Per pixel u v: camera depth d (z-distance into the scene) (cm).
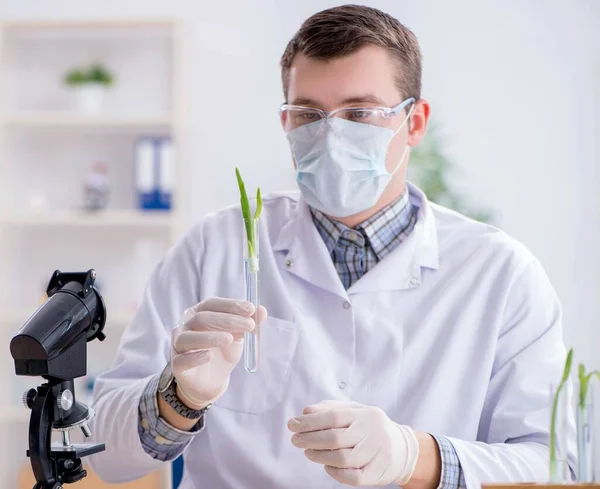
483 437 165
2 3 395
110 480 163
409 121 170
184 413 145
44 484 111
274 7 383
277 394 162
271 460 160
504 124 363
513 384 160
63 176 395
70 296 117
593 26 361
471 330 164
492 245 171
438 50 367
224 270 175
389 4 370
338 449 129
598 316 356
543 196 361
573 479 113
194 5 386
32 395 114
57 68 393
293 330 165
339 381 162
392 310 166
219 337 133
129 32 388
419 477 137
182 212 366
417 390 161
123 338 175
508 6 365
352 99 157
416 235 170
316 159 159
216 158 384
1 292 381
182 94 366
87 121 369
